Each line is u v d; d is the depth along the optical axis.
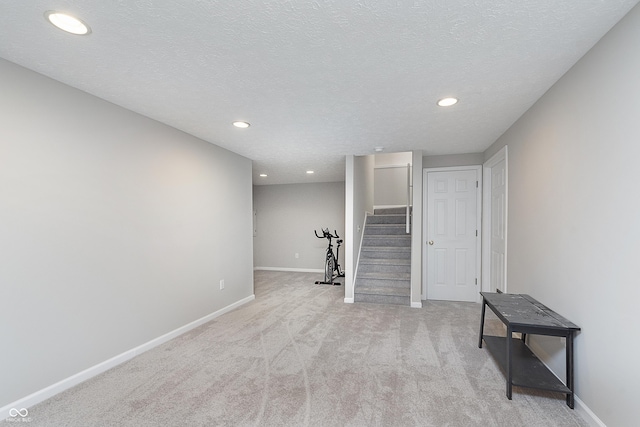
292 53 1.71
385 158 7.17
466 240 4.41
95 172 2.34
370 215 5.96
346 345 2.89
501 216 3.53
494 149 3.66
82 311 2.24
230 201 4.07
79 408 1.92
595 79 1.67
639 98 1.37
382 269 4.91
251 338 3.07
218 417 1.84
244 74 1.96
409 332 3.21
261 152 4.17
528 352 2.52
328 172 5.78
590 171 1.74
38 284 1.98
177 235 3.16
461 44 1.62
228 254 4.02
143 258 2.76
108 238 2.44
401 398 2.03
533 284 2.54
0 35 1.54
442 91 2.22
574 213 1.91
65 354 2.13
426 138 3.51
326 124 2.97
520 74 1.98
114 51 1.69
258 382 2.23
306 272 7.10
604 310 1.64
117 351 2.51
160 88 2.18
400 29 1.48
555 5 1.32
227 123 2.94
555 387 1.93
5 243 1.83
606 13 1.40
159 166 2.93
